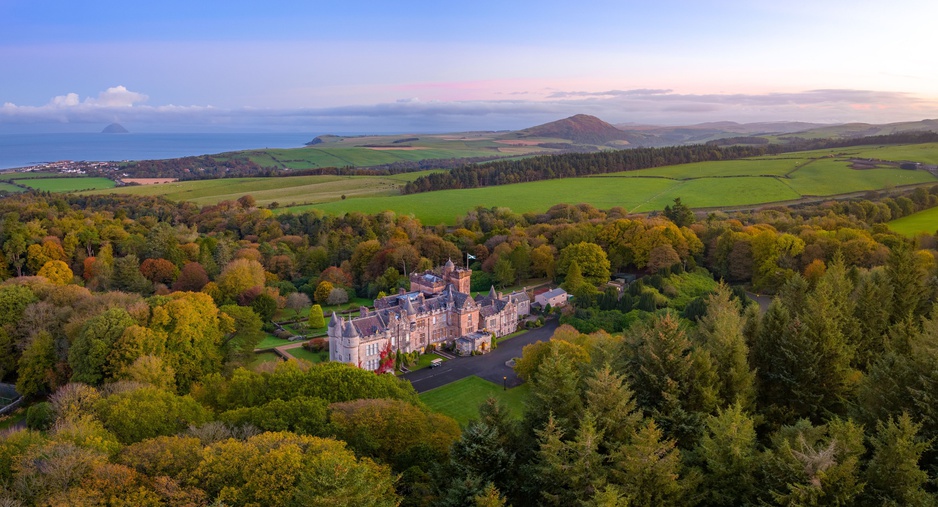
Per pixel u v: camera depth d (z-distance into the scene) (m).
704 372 67.12
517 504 57.44
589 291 186.00
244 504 53.88
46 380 116.38
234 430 73.38
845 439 51.94
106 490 56.25
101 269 192.12
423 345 156.38
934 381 57.25
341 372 93.69
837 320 80.81
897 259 97.94
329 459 52.06
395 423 75.69
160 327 119.69
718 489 53.88
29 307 129.62
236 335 137.50
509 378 136.00
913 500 45.06
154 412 78.06
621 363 69.56
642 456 51.88
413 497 62.34
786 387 73.94
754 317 84.75
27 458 59.47
